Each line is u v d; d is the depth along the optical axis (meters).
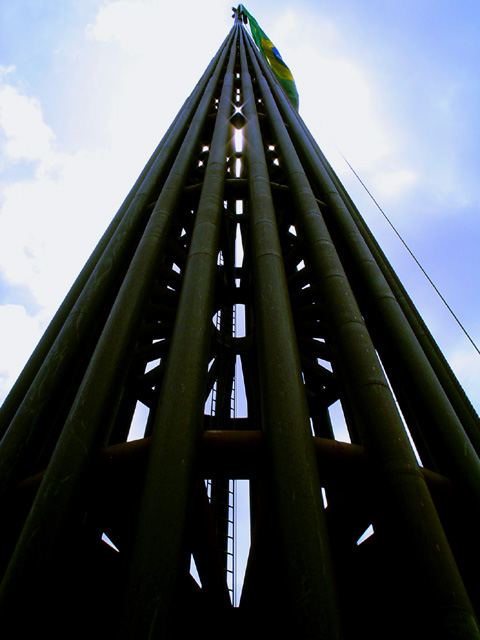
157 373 9.55
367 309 7.70
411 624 4.66
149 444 4.66
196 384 4.72
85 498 4.51
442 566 3.60
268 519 5.20
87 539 5.40
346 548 5.59
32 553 3.75
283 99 14.76
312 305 9.29
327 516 5.59
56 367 5.86
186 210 10.12
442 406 5.45
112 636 4.91
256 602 5.00
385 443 4.41
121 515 5.59
